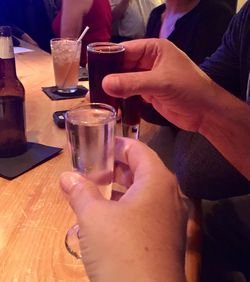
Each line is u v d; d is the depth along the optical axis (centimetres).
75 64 60
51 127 49
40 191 35
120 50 36
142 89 29
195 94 34
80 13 116
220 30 73
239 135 37
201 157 44
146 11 150
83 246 19
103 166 27
